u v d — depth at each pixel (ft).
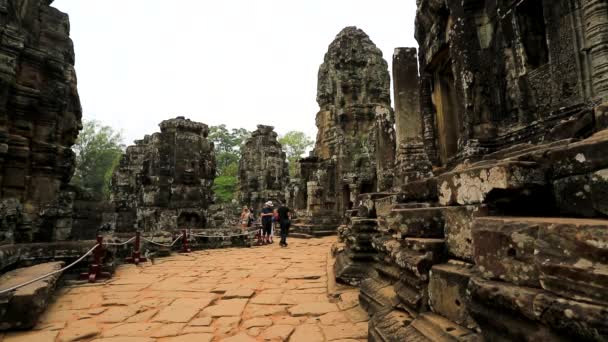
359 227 21.33
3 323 13.91
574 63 12.65
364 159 65.87
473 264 8.66
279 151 107.96
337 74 72.59
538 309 5.28
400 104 27.14
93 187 142.72
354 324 14.07
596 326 4.39
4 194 24.43
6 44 24.34
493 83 16.60
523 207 8.13
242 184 110.22
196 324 14.74
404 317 10.73
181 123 58.18
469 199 9.18
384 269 15.26
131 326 14.60
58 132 28.68
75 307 17.52
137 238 32.89
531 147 11.39
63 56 29.25
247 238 48.57
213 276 25.35
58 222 27.63
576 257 5.05
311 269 27.78
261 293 19.93
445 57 22.79
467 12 17.83
